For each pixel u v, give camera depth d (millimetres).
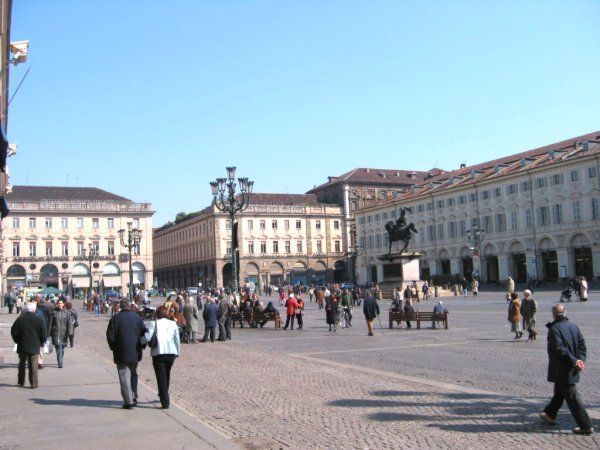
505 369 15289
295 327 32938
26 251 101750
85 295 91438
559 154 76625
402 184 127750
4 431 9680
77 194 110938
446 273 94562
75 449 8492
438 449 8445
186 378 15781
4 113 32594
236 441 9188
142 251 107938
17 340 14359
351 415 10727
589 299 45406
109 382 14938
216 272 114938
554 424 9570
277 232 119125
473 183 86875
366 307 26281
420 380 14062
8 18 24766
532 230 78312
